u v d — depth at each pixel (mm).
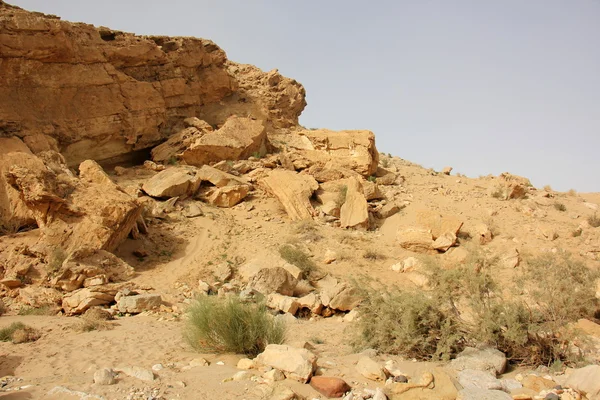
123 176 25672
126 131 27203
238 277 17453
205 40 35500
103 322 11820
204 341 9016
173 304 14453
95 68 25844
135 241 19297
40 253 16062
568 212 26859
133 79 27984
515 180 31578
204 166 25672
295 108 40375
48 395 6160
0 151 20391
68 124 24297
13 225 17875
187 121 30828
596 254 19688
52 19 23719
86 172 19625
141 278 16656
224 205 24312
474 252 9609
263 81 39875
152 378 6836
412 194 28078
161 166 27125
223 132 29000
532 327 7961
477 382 6465
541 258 9430
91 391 6266
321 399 6152
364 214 23297
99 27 27422
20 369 8211
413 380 6531
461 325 8500
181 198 23781
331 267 18969
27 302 14164
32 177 17188
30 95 22906
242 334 8852
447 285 8719
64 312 13984
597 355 8148
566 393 6160
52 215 17281
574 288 8555
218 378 6883
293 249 19016
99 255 16547
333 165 28281
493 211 25188
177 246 19875
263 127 31203
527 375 7145
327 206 24047
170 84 30594
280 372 6828
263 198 25438
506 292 10492
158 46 30188
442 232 21156
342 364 7770
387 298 9227
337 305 14148
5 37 21594
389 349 8586
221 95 35781
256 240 20922
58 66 24031
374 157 30953
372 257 20062
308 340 10398
